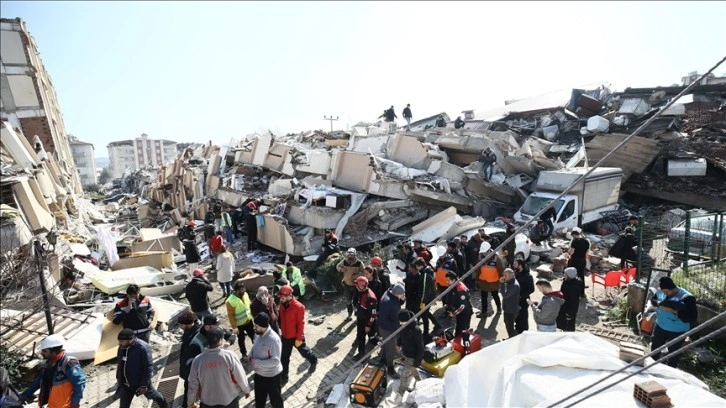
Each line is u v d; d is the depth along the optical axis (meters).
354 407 5.95
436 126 29.94
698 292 7.64
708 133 19.92
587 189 14.79
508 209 16.55
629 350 5.15
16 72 18.98
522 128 26.58
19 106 19.28
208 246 14.12
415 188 14.16
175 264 13.07
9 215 8.23
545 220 13.12
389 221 13.52
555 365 5.05
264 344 5.44
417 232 13.03
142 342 5.54
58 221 14.26
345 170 14.55
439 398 5.61
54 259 9.68
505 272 7.41
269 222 12.89
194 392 4.79
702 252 9.42
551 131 25.08
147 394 5.58
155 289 10.34
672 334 6.10
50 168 17.59
